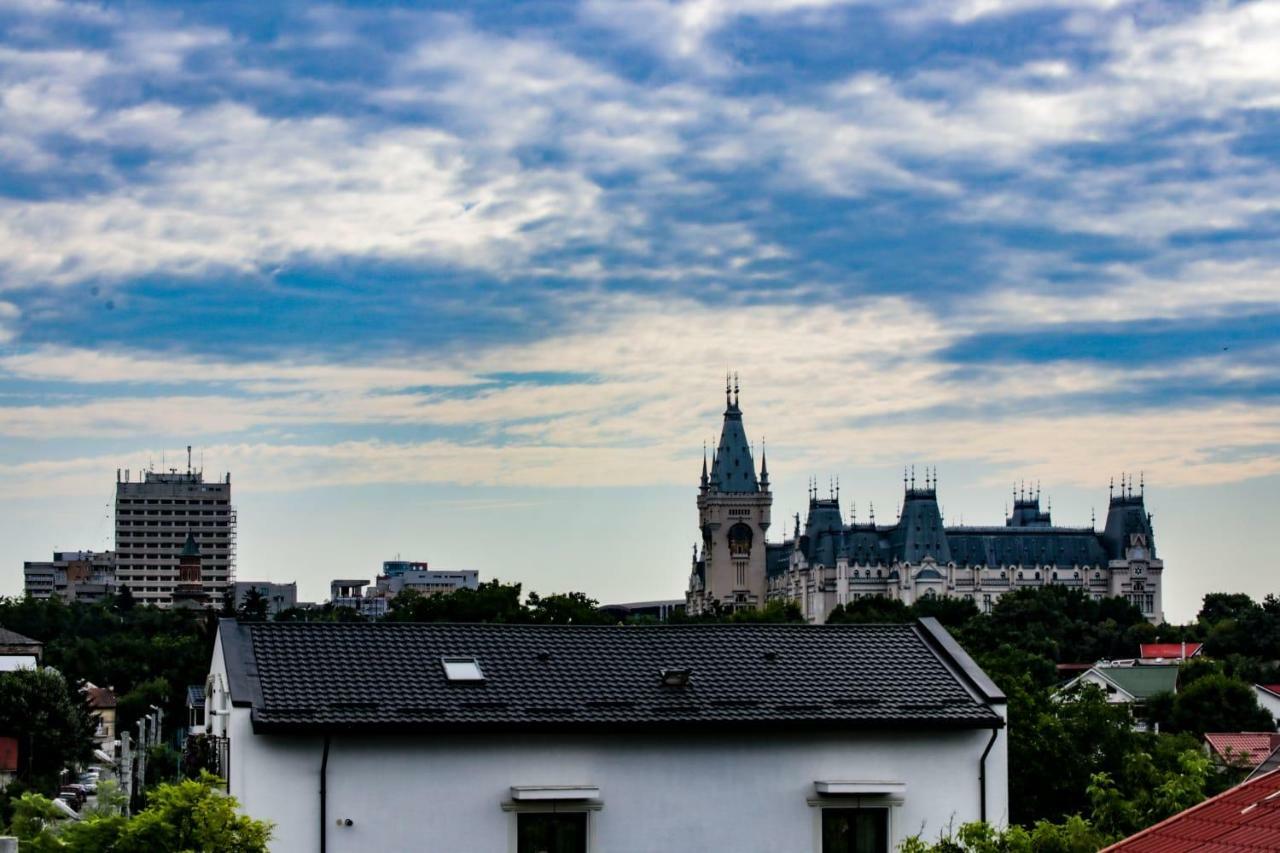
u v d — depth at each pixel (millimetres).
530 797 41812
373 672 43438
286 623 44938
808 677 46406
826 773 44438
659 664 46156
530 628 46844
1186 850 27031
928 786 45156
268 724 40312
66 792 121250
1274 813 27453
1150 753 65562
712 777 43688
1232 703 188250
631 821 43000
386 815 41344
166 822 34875
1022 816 59531
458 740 42031
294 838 40656
